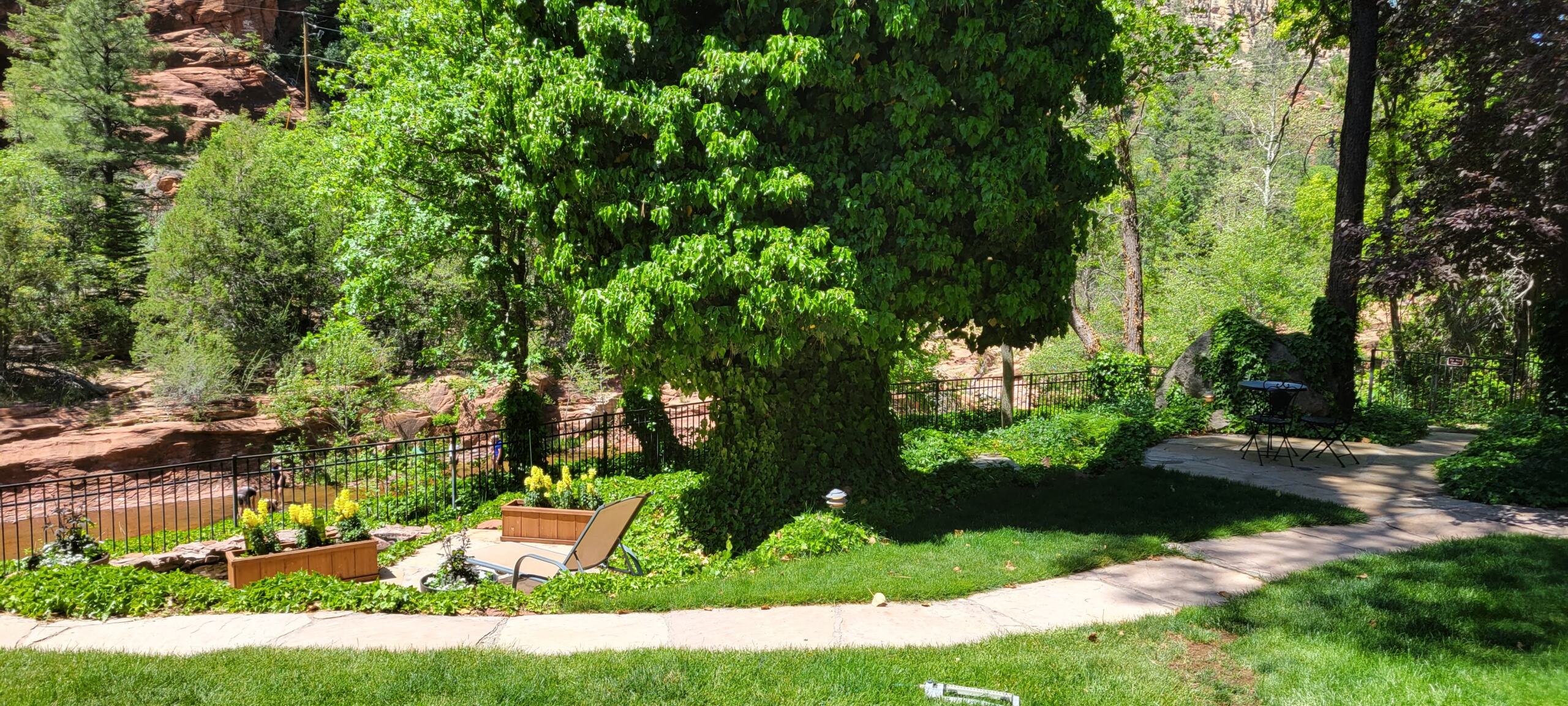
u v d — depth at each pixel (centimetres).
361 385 2112
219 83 4422
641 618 558
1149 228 3231
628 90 750
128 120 3669
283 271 2466
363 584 645
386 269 1462
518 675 431
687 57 788
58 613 579
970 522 841
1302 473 1056
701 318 747
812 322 736
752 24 772
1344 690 409
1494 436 1083
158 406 2238
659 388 980
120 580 620
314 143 2514
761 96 770
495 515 1155
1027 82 791
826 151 784
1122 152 2223
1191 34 1989
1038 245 892
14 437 1984
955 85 759
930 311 855
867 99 759
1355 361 1466
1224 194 3950
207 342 2277
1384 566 626
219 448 2155
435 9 1484
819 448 935
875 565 679
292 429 2194
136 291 2814
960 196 759
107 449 2006
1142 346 2352
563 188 785
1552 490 844
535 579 764
